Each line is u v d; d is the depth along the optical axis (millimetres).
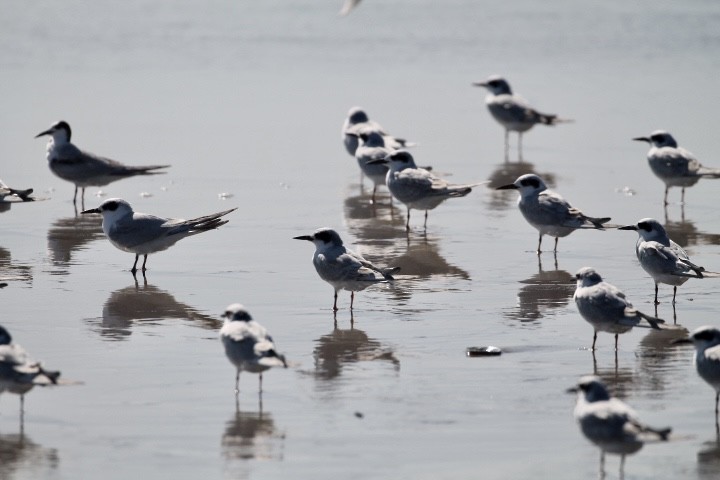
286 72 39625
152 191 25453
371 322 16562
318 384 14062
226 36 45594
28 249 20656
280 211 23812
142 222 18672
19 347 12617
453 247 21031
